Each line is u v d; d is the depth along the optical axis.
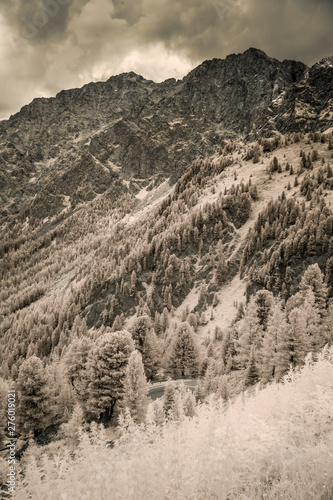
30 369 39.25
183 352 69.31
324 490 3.71
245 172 176.25
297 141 196.12
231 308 100.75
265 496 3.86
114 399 35.00
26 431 37.97
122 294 127.88
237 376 49.72
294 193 136.62
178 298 118.00
